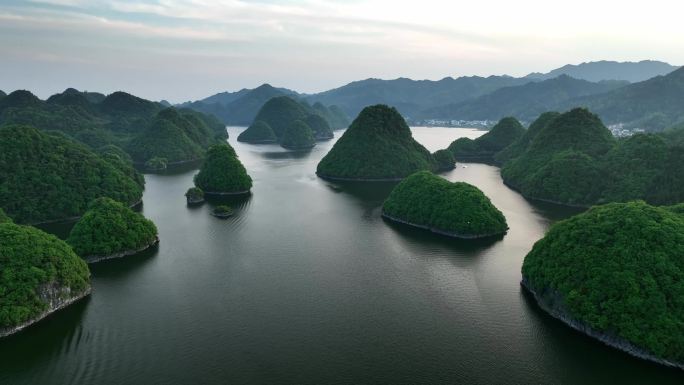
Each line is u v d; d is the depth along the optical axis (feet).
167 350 232.73
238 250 385.50
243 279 323.16
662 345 212.43
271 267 346.13
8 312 245.45
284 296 295.07
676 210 287.48
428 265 349.20
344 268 343.87
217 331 251.19
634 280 231.30
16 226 291.17
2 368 218.59
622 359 220.64
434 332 249.55
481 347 234.99
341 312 272.72
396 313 271.49
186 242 406.41
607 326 231.50
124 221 379.14
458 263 353.10
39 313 260.62
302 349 233.35
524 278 306.55
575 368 216.33
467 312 272.10
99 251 353.51
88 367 218.79
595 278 244.83
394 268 343.46
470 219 420.77
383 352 230.89
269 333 248.93
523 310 273.54
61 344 237.86
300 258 366.02
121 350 232.73
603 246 257.34
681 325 212.64
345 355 228.22
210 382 207.41
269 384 205.98
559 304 261.65
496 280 319.47
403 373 214.28
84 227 357.20
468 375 212.64
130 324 258.78
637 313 224.12
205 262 356.38
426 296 294.25
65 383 207.72
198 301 287.69
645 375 210.18
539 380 208.64
